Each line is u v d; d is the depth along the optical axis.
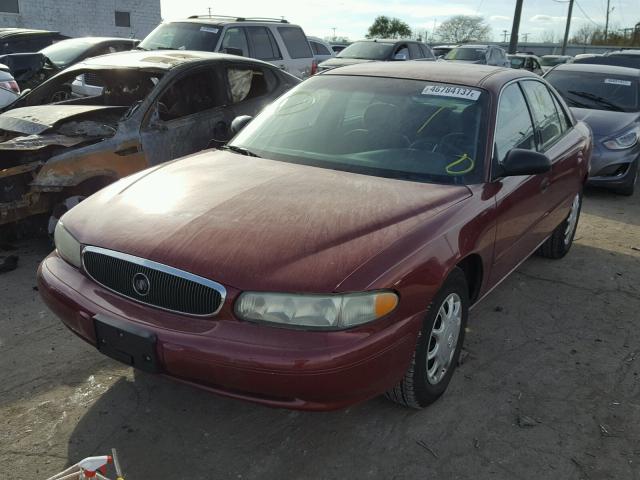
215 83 6.02
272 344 2.30
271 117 3.99
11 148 4.41
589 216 6.93
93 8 24.94
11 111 5.56
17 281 4.39
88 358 3.39
